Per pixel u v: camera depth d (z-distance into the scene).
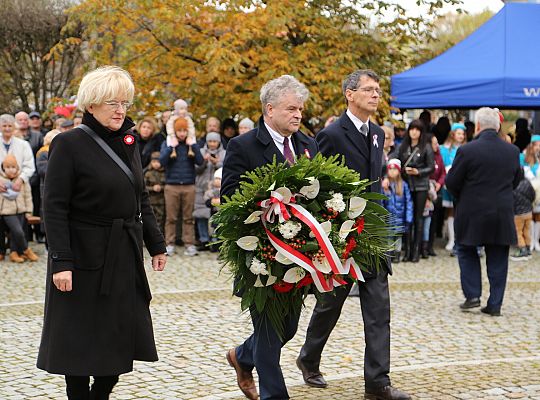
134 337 4.25
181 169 11.83
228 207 4.46
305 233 4.52
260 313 4.77
